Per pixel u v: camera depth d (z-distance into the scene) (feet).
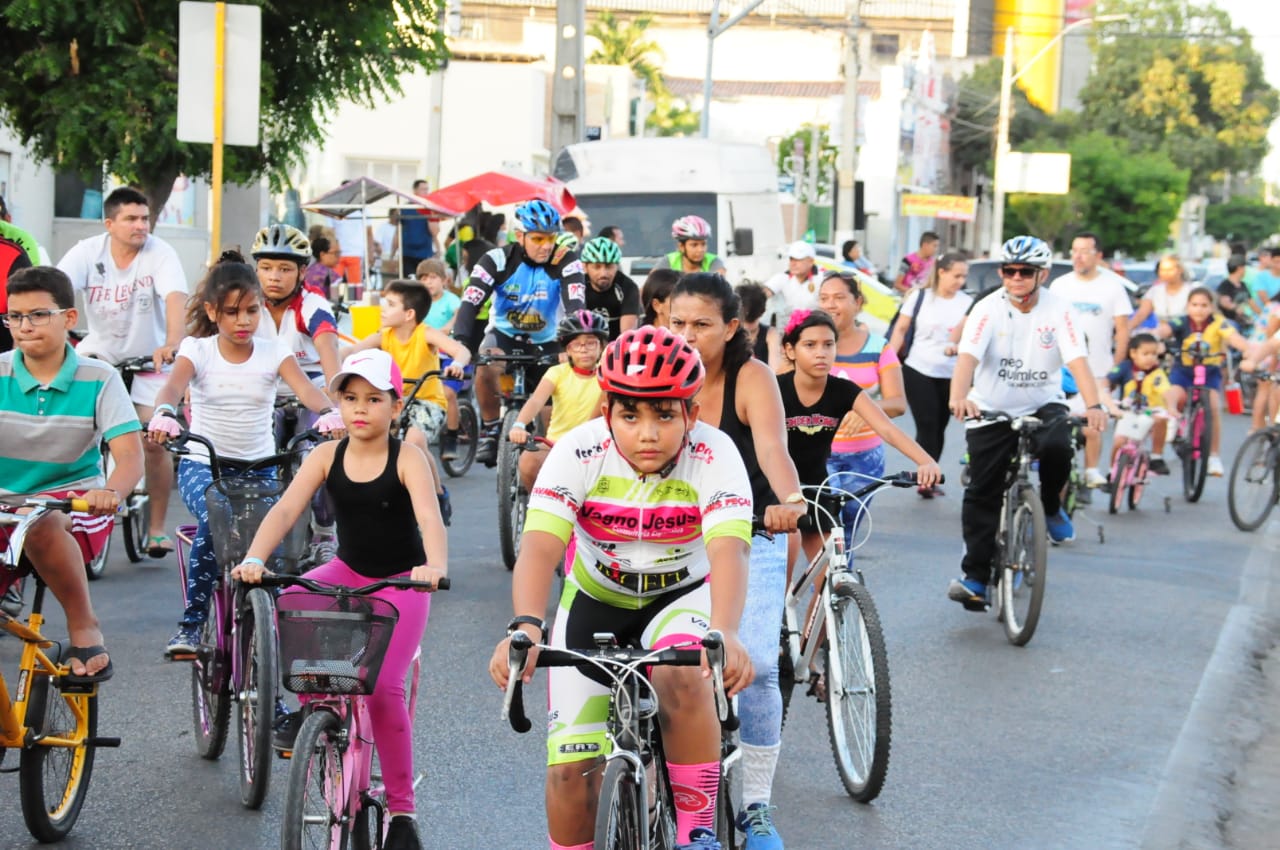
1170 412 61.26
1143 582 46.01
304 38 69.05
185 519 49.57
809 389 29.63
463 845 23.77
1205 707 32.83
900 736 30.17
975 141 285.64
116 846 23.48
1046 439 37.83
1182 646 38.22
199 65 49.88
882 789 26.99
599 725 18.16
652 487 18.19
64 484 24.56
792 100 263.29
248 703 24.79
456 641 35.99
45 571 23.36
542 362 48.19
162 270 42.11
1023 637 37.24
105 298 42.11
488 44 168.96
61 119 63.82
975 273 90.63
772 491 22.41
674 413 17.47
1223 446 80.79
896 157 232.32
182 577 27.61
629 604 18.93
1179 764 28.86
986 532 38.93
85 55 64.90
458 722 29.91
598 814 16.37
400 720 21.54
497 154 160.76
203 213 107.76
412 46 72.54
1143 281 153.38
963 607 41.65
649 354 17.16
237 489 25.43
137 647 34.60
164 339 43.09
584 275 50.21
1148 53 319.88
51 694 23.48
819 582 28.04
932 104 257.34
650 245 87.61
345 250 104.32
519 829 24.50
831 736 27.35
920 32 316.60
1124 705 32.76
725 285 22.04
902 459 71.36
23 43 65.05
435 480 22.85
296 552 25.41
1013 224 288.92
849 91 141.90
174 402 29.25
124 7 63.21
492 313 50.80
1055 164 225.56
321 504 32.94
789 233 213.46
